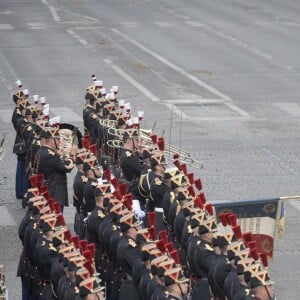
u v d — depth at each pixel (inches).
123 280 1808.6
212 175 2859.3
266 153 3090.6
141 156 2320.4
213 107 3663.9
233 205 1998.0
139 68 4325.8
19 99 2699.3
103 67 4347.9
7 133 3275.1
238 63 4451.3
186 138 3250.5
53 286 1718.8
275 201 2010.3
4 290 1786.4
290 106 3698.3
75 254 1631.4
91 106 2760.8
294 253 2284.7
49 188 2388.0
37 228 1828.2
